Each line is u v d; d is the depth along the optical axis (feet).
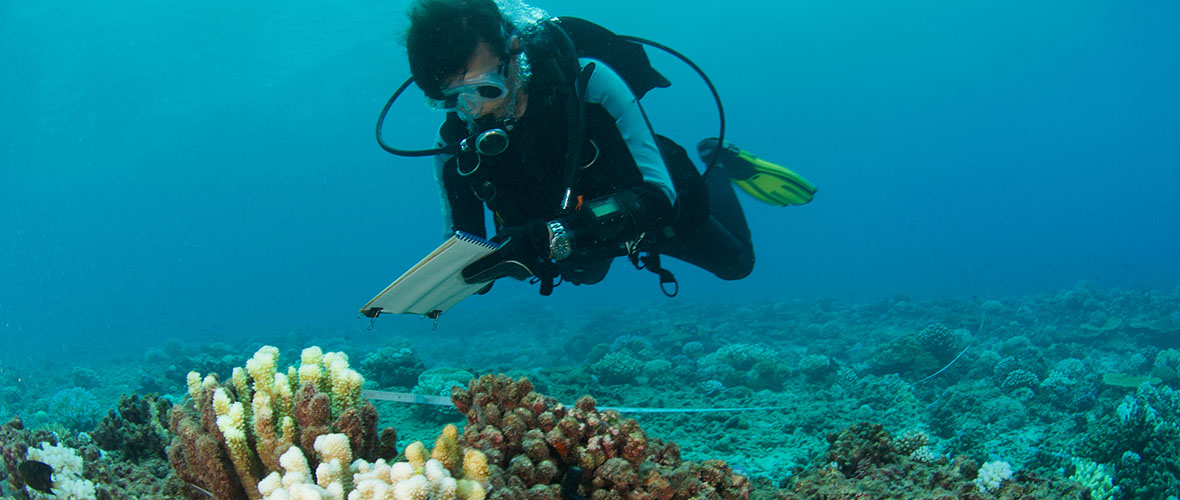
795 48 276.00
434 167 11.84
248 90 177.88
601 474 6.40
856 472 10.38
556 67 9.27
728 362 36.40
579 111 9.14
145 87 159.33
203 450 5.79
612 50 11.03
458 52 8.50
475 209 11.75
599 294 161.68
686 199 10.99
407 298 8.27
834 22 256.52
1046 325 52.34
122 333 124.36
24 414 36.17
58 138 171.01
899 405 27.09
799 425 23.12
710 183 15.67
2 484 7.66
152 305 273.95
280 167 272.10
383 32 147.74
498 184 10.24
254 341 80.89
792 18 248.11
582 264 11.98
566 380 30.48
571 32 10.80
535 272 8.63
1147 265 185.26
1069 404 26.55
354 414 6.05
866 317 66.59
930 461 11.08
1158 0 249.14
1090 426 21.67
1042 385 28.37
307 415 5.98
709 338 52.95
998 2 255.09
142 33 135.95
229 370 45.09
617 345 46.34
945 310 62.49
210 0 127.44
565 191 9.00
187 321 160.45
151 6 127.24
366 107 215.92
